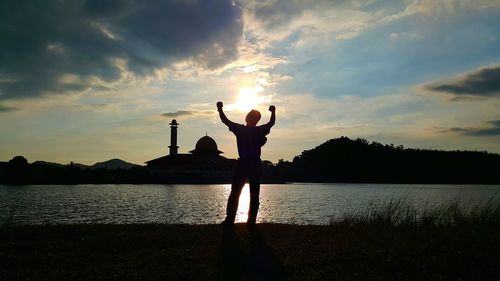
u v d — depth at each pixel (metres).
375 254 8.58
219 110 10.86
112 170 164.25
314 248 9.13
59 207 49.00
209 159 151.75
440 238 10.21
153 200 63.66
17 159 150.12
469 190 109.25
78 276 7.14
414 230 11.76
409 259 8.28
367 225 13.21
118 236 10.45
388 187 143.62
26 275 7.19
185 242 9.95
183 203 56.62
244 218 35.31
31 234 10.80
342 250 8.91
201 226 12.11
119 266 7.74
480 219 14.44
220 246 9.28
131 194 85.00
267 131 11.02
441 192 93.88
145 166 167.00
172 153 161.25
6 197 72.25
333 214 38.53
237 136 10.94
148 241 9.95
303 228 11.86
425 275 7.41
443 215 15.16
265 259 8.20
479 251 9.05
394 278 7.20
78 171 156.62
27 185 140.00
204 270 7.47
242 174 10.91
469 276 7.47
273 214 38.88
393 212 14.97
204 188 119.19
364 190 111.38
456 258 8.41
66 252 8.94
